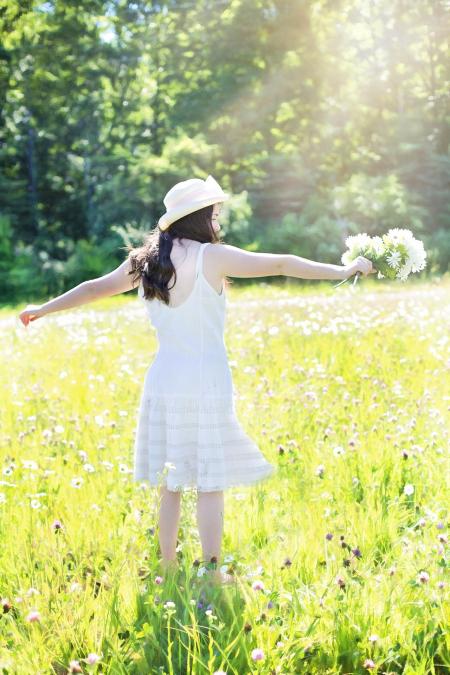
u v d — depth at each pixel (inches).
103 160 1439.5
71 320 534.0
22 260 1194.0
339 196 1277.1
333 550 146.0
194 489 165.9
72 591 131.2
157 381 146.3
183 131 1433.3
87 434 227.0
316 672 115.5
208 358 144.4
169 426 143.8
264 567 139.6
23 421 250.8
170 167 1326.3
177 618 123.2
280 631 116.7
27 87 1218.6
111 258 1194.0
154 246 147.3
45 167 1614.2
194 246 145.1
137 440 151.0
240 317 502.9
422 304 524.7
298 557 141.6
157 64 1403.8
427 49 1562.5
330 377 297.4
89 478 186.7
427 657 115.6
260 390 270.4
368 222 1259.8
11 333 494.6
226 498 175.8
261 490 175.0
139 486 180.9
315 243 1212.5
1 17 918.4
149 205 1312.7
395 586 128.6
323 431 222.5
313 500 171.3
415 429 214.5
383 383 273.9
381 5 1524.4
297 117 1467.8
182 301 144.9
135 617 125.6
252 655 107.0
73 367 353.4
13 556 143.9
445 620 121.2
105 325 514.3
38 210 1589.6
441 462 184.4
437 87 1569.9
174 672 113.8
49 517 165.9
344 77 1471.5
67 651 117.5
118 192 1309.1
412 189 1411.2
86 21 1220.5
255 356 349.4
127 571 139.2
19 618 126.3
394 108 1556.3
